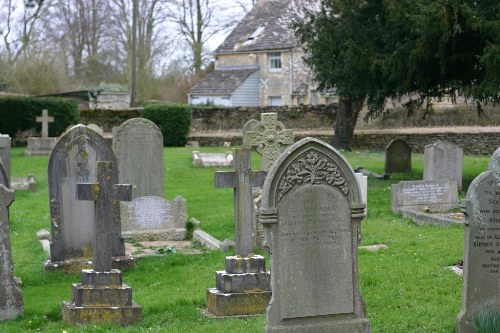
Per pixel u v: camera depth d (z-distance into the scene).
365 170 26.33
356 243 8.80
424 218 16.69
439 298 10.48
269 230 8.53
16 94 47.41
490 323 8.41
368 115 24.16
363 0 22.50
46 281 12.42
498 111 40.38
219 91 51.41
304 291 8.64
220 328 9.38
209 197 21.66
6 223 9.88
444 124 40.97
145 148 18.25
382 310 10.01
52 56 49.78
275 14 54.69
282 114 43.97
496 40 19.31
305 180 8.61
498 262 8.75
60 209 13.07
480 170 26.56
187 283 11.99
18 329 9.55
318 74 24.62
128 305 9.91
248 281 10.19
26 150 34.81
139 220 16.11
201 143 41.28
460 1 19.64
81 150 13.16
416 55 20.61
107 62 64.38
